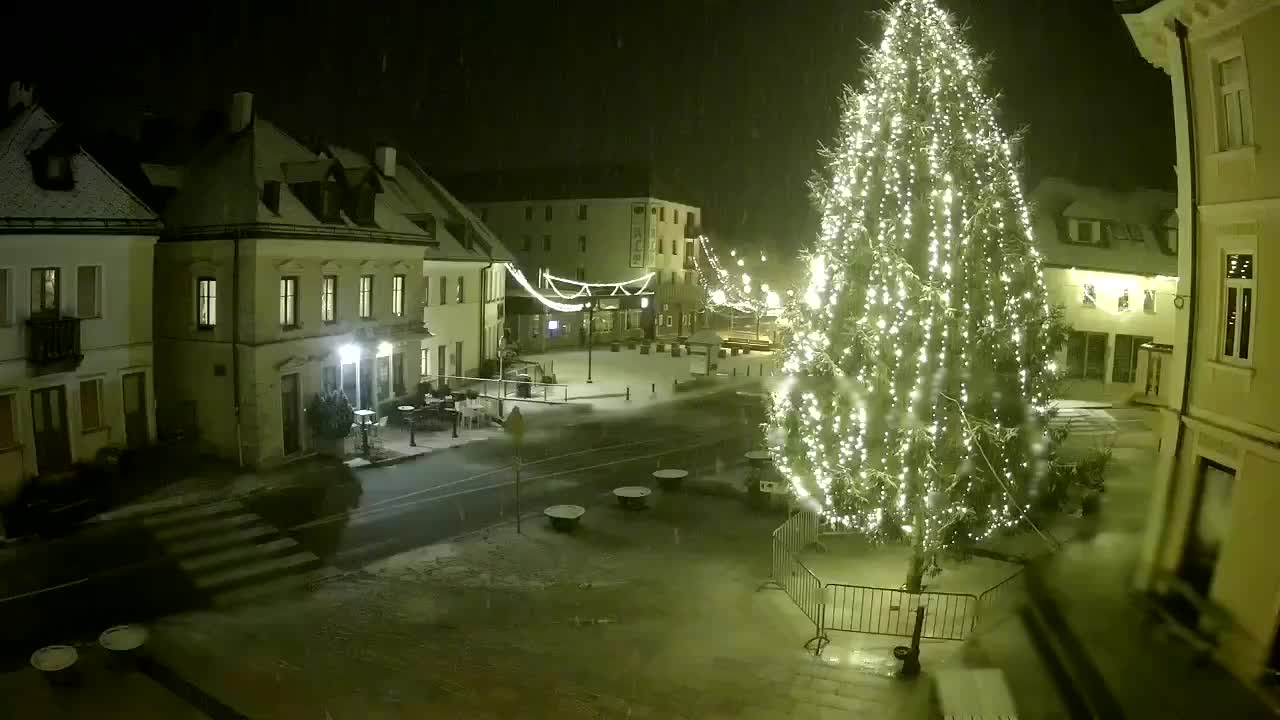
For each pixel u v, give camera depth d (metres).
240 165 25.38
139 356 22.25
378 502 21.72
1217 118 12.92
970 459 13.90
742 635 13.52
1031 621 13.07
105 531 18.11
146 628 14.06
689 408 37.25
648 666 12.31
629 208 71.62
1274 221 11.54
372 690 11.62
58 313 20.14
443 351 38.09
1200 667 11.09
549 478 24.64
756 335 68.62
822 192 15.60
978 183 13.48
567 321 60.72
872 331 14.14
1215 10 12.62
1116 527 17.62
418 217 36.19
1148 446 26.16
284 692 11.60
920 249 13.70
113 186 21.94
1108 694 10.38
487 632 13.77
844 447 14.67
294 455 24.66
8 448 18.86
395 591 15.84
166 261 24.30
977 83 13.89
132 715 11.05
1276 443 11.13
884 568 16.39
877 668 12.13
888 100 13.99
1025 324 13.95
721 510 21.45
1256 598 11.26
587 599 15.28
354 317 27.50
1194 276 13.36
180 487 21.05
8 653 13.02
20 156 20.48
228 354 23.53
